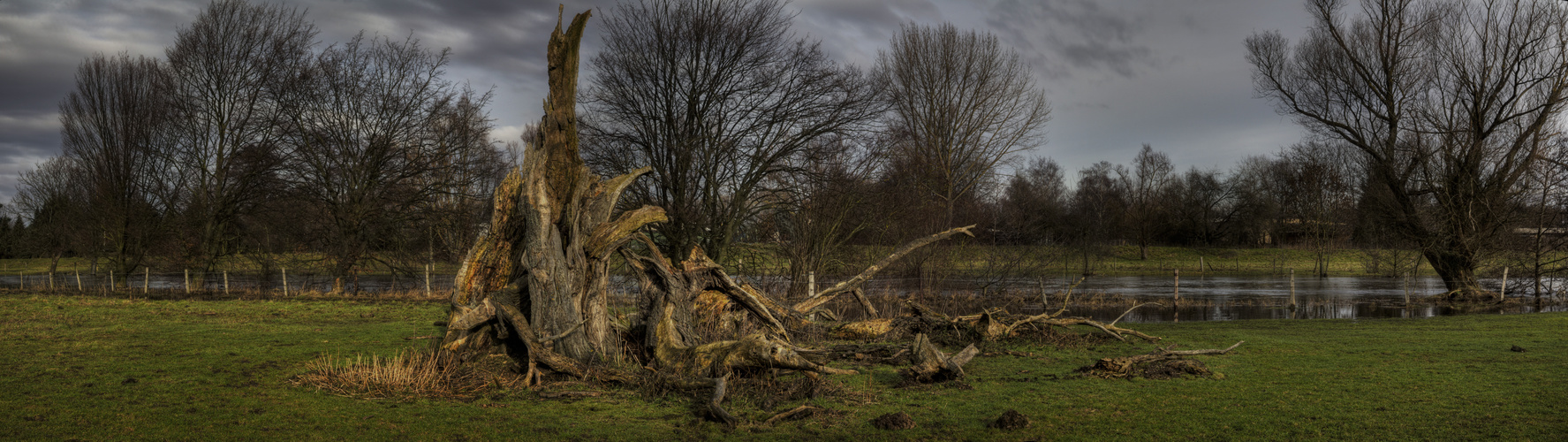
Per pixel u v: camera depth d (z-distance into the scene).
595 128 22.11
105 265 29.39
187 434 5.74
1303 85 26.44
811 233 22.30
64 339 11.45
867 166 23.34
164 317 15.66
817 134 22.50
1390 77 24.70
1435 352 10.51
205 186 27.03
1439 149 23.77
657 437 5.77
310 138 24.84
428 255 27.84
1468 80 23.25
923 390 7.62
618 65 22.02
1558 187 22.61
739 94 21.95
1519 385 7.78
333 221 25.28
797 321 12.21
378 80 25.38
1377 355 10.19
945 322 12.26
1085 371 8.75
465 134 25.97
